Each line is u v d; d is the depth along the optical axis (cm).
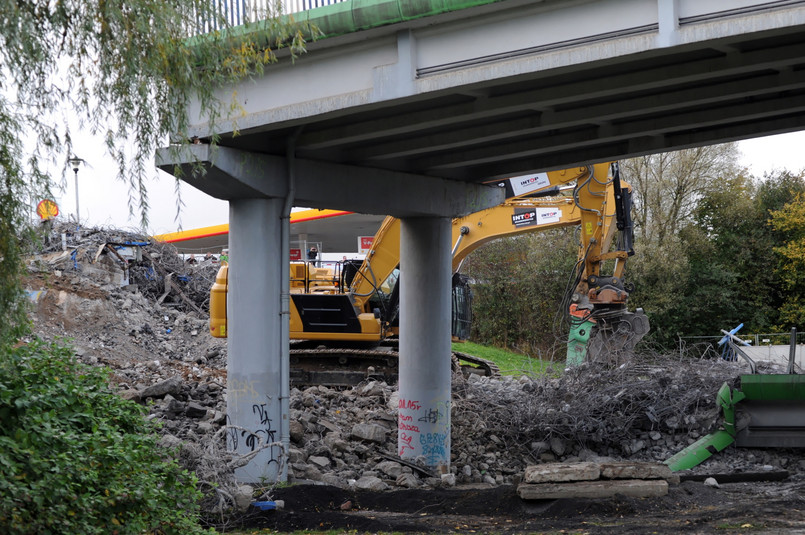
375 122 1569
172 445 1373
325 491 1521
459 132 1650
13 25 823
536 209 2628
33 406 952
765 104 1502
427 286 1898
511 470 1941
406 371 1897
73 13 906
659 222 5253
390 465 1802
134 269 4006
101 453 945
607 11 1190
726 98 1414
